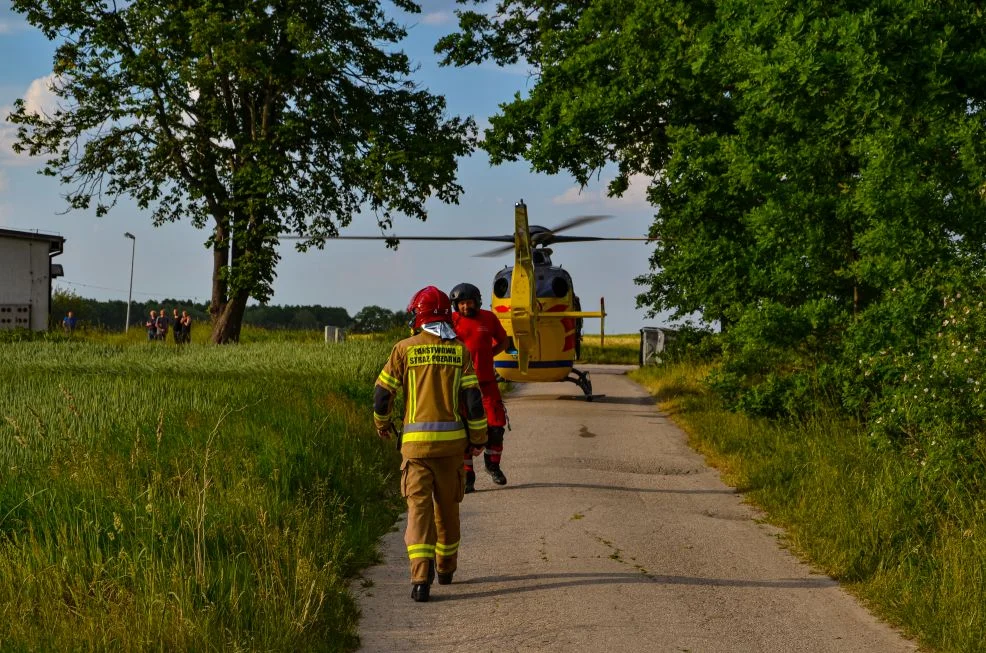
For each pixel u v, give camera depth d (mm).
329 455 9531
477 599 5895
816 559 6918
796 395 12984
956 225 10914
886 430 9102
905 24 10297
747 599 5938
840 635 5297
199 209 34344
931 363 9047
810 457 10102
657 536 7602
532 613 5586
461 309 9383
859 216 12852
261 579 5426
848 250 13430
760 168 13328
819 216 13195
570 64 20172
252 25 29891
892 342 11219
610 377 26594
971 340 8594
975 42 10758
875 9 10461
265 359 20516
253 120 32781
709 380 14531
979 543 6168
